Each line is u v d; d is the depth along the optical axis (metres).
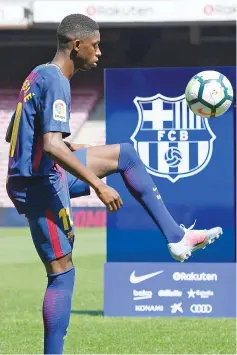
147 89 11.35
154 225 11.58
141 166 7.80
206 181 11.38
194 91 8.47
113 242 11.65
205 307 11.57
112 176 11.48
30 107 7.14
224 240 11.51
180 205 11.40
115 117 11.40
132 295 11.68
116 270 11.67
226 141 11.34
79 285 15.37
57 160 6.95
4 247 21.81
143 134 11.39
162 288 11.63
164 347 9.57
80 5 31.47
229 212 11.41
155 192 7.82
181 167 11.38
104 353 9.26
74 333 10.48
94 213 29.16
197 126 11.34
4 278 16.45
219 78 8.51
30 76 7.28
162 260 11.62
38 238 7.32
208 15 31.34
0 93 36.94
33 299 13.84
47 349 7.28
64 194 7.33
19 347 9.59
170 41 37.03
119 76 11.38
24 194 7.28
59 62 7.41
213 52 37.12
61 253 7.29
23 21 32.34
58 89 7.07
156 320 11.37
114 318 11.60
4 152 35.16
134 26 32.41
